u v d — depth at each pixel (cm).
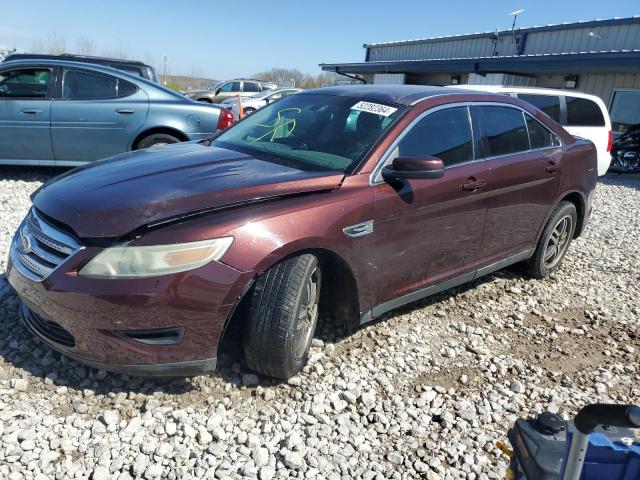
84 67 698
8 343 316
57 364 299
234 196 274
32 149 693
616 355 376
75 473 229
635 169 1286
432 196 340
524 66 1537
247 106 2212
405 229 330
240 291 262
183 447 246
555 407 306
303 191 290
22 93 682
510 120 419
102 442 246
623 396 325
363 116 354
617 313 444
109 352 258
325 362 326
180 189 281
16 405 265
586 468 164
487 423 289
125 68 977
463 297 445
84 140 700
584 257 583
